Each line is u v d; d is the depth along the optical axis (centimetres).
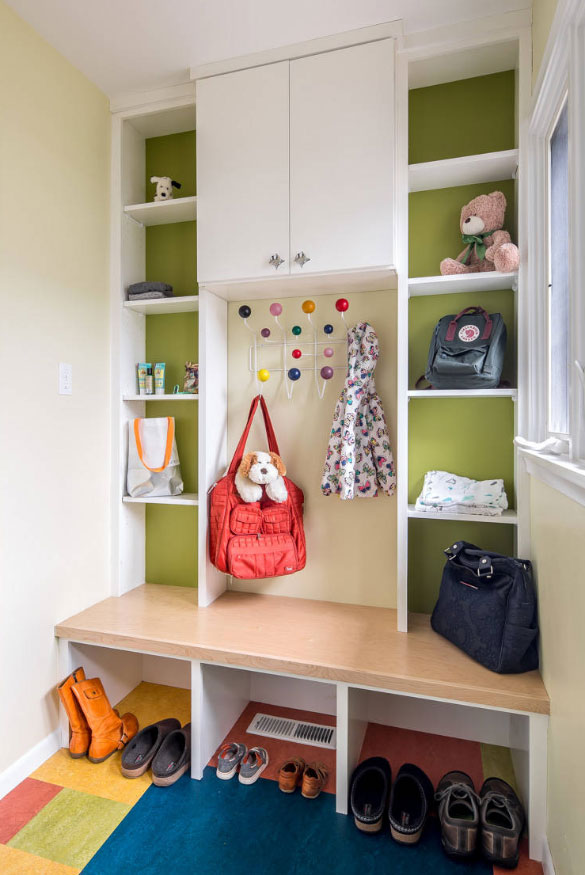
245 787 166
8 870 135
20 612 168
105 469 212
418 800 157
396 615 196
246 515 197
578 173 111
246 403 220
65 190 188
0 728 160
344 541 208
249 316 217
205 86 190
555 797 128
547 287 159
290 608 203
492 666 152
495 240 172
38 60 174
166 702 213
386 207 170
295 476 214
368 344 191
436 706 192
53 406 183
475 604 161
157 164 229
